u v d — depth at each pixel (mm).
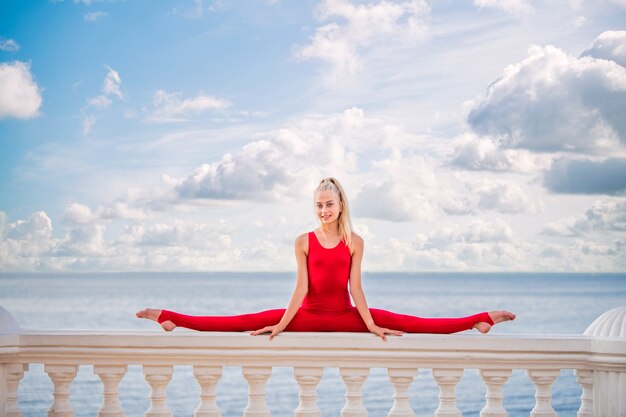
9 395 4734
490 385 4656
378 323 4844
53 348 4617
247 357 4578
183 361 4605
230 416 15852
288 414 16031
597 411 4645
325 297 4941
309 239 4977
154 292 68562
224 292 70062
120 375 4656
